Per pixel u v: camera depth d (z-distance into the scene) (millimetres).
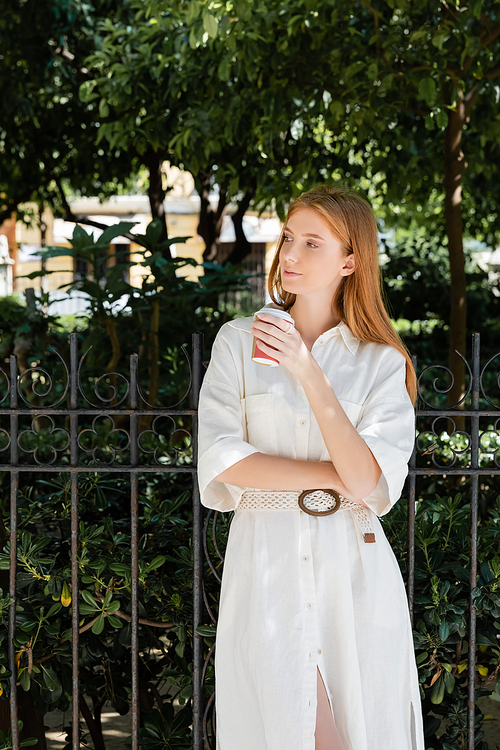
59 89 8820
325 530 1791
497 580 2221
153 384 5305
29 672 2244
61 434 4781
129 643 2301
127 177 9617
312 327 1936
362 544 1824
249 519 1828
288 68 4691
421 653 2230
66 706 2443
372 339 1912
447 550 2408
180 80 5195
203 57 5066
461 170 4945
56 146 9336
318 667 1753
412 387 2033
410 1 4258
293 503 1802
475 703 2330
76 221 8844
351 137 4969
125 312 5789
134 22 6195
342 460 1689
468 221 9164
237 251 9062
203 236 8836
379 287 1904
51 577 2293
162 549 2498
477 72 4363
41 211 10859
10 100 8031
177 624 2270
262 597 1759
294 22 4180
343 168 6328
